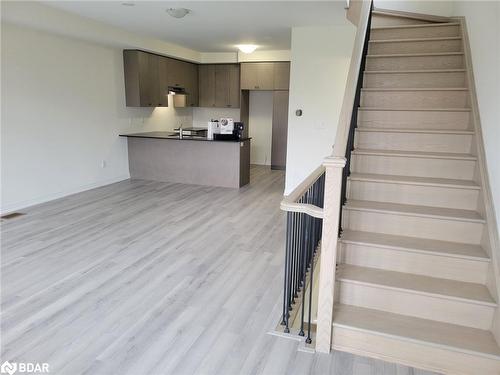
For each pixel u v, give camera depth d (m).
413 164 3.04
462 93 3.42
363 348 2.19
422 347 2.06
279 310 2.66
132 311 2.62
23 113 4.86
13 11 4.07
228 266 3.37
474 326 2.18
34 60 4.93
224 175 6.57
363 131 3.34
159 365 2.09
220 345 2.27
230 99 8.56
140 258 3.49
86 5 4.31
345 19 4.71
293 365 2.11
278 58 7.86
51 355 2.15
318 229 3.02
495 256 2.23
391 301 2.31
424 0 4.97
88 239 3.93
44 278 3.05
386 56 3.95
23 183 4.97
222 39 6.45
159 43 6.71
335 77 5.23
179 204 5.39
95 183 6.29
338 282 2.37
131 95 6.72
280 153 8.42
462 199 2.74
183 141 6.67
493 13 2.82
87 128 5.98
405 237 2.63
